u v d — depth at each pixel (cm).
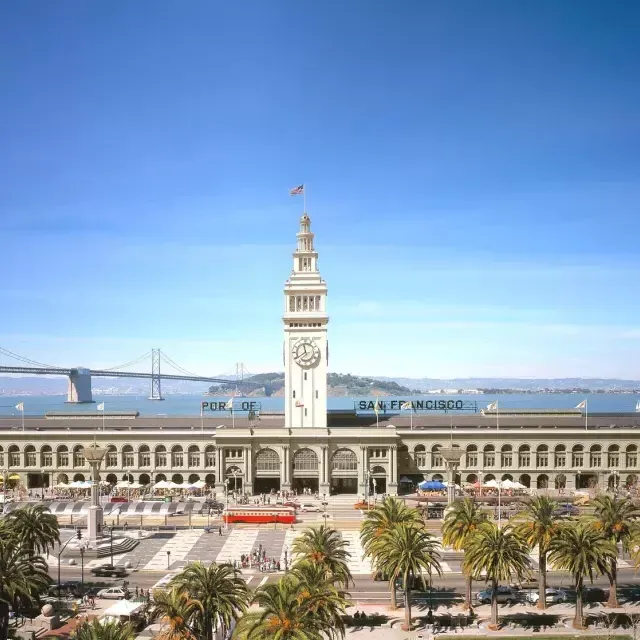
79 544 13412
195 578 7644
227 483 18000
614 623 9294
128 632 6462
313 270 19812
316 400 19325
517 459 19550
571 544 9144
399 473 19600
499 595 10419
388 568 9175
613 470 19412
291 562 10931
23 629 9144
